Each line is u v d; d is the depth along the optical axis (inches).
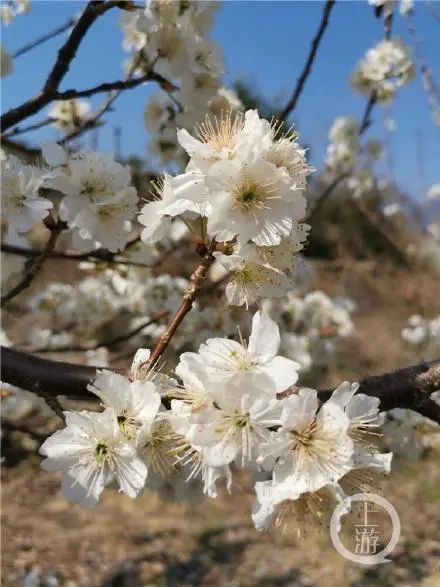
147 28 10.1
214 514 24.1
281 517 4.8
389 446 9.3
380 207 47.5
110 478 5.1
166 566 20.5
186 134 5.1
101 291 17.2
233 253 5.3
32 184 7.5
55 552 20.7
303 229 5.4
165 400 5.2
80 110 13.1
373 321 42.5
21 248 9.6
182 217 5.6
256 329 4.9
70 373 6.4
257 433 4.6
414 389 6.0
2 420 13.8
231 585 19.4
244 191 4.9
